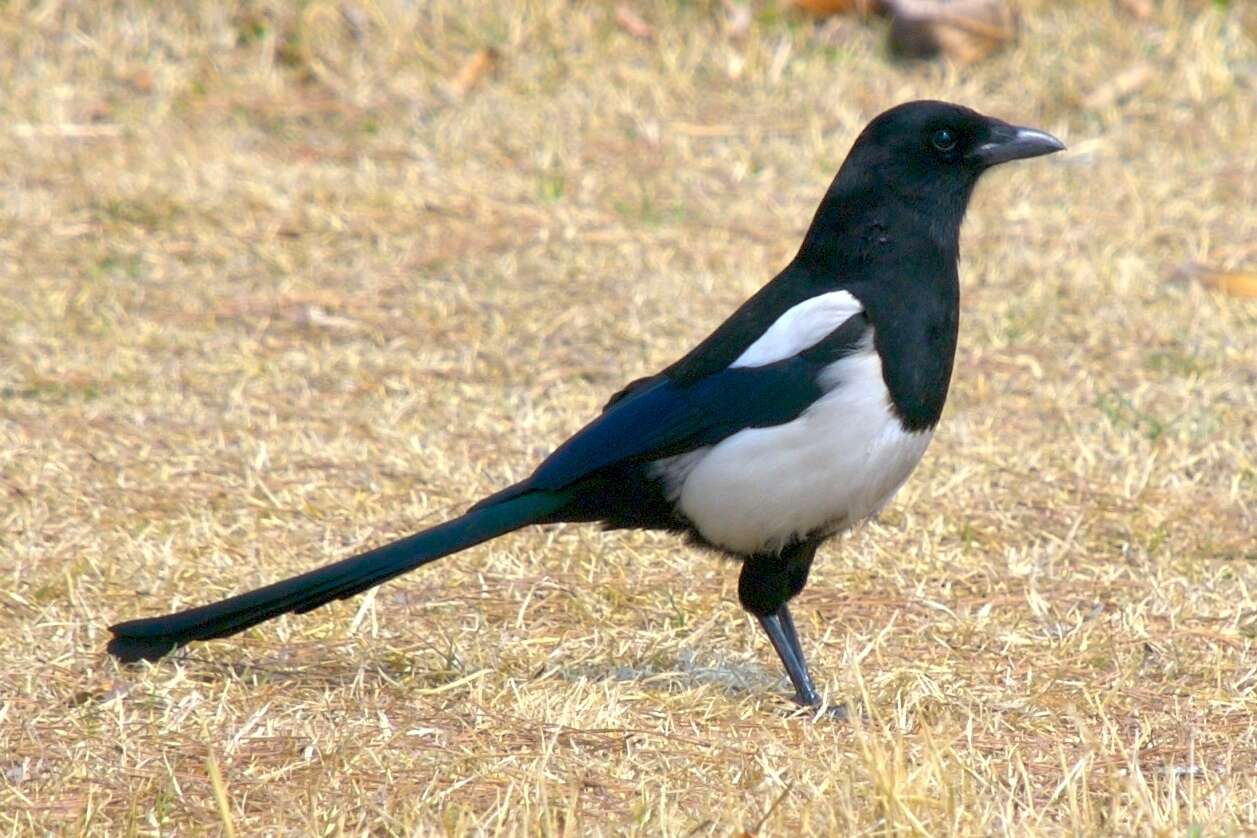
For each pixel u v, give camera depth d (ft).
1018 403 41.65
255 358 44.29
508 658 28.25
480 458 38.24
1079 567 33.04
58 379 42.50
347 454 38.17
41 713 25.75
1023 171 57.41
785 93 63.16
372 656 28.37
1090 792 23.27
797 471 26.40
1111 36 64.23
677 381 27.04
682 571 32.42
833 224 27.53
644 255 51.24
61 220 52.85
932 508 35.53
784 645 27.73
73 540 32.99
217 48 64.59
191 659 28.04
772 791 22.44
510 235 52.80
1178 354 44.37
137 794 22.85
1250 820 21.67
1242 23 65.00
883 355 26.37
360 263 50.75
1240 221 53.31
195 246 51.55
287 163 58.18
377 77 63.46
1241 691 27.30
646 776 23.43
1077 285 48.57
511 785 22.47
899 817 20.97
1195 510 35.65
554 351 45.16
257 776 23.58
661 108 62.13
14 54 63.93
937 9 64.39
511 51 64.69
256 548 32.94
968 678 27.68
